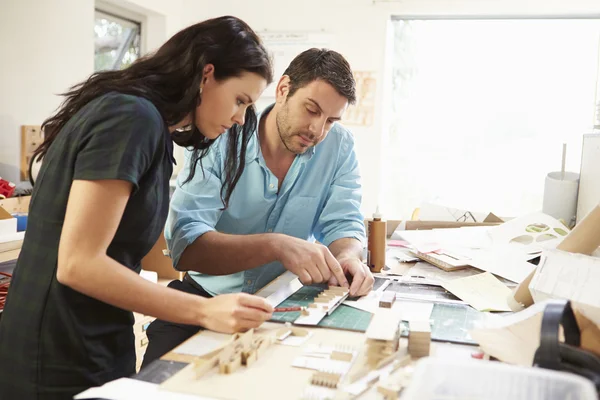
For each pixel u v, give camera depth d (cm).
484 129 381
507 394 63
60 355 104
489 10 358
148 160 102
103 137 97
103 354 109
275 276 168
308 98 146
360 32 374
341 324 111
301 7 381
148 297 99
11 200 241
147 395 80
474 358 94
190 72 110
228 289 168
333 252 163
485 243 180
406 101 389
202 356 91
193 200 154
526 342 90
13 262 234
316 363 90
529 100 372
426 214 221
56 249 102
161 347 144
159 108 107
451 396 64
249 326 102
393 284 145
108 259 96
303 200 169
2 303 191
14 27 274
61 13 300
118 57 379
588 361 73
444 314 119
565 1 347
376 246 159
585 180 208
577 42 361
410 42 384
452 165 388
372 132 378
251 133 153
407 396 63
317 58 148
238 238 147
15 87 277
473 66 377
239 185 163
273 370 88
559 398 61
